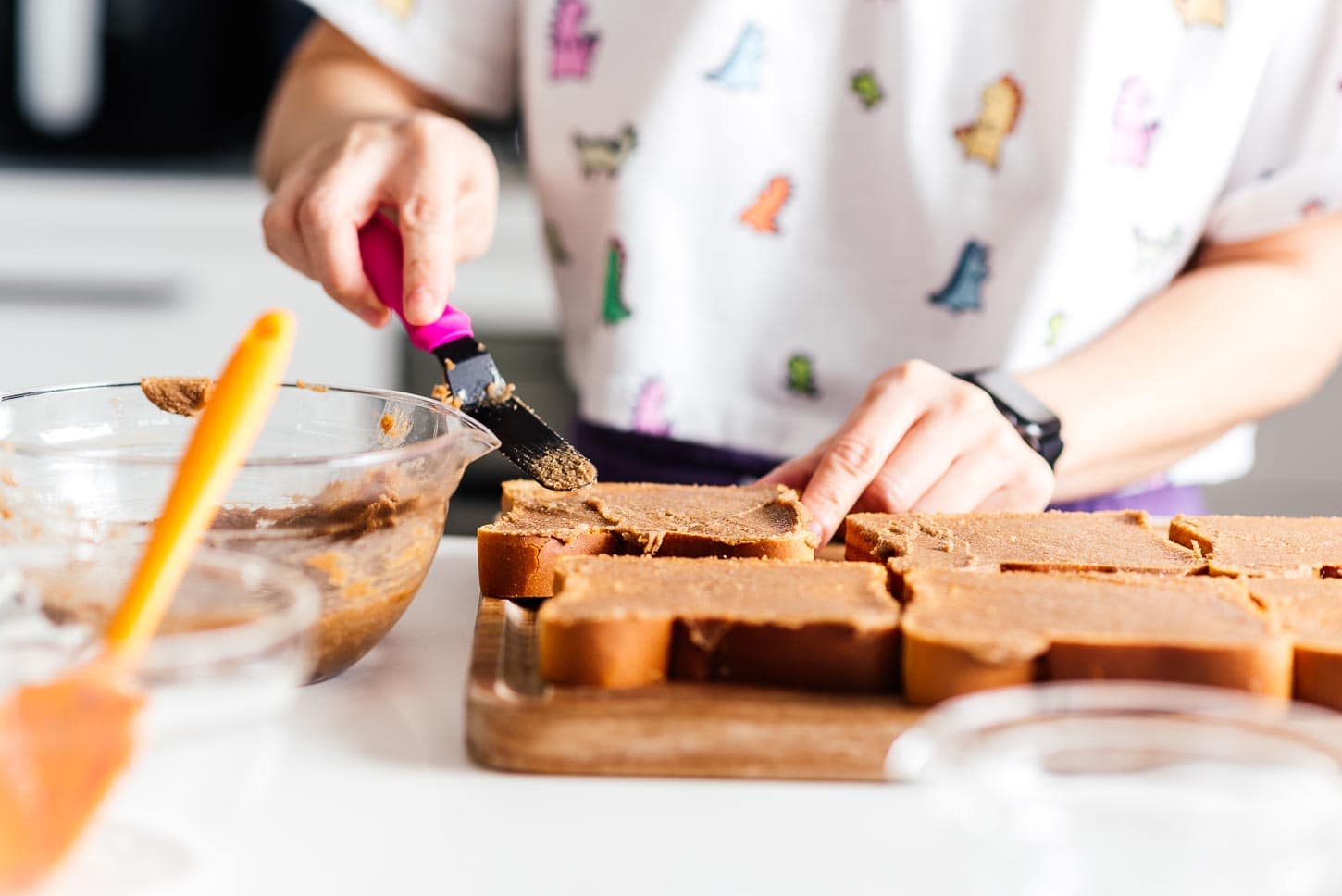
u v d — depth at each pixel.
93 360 1.72
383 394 0.69
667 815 0.55
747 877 0.52
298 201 0.81
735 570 0.65
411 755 0.58
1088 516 0.76
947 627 0.59
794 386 0.99
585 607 0.60
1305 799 0.50
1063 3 0.90
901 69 0.93
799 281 0.98
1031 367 0.95
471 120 1.11
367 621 0.62
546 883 0.52
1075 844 0.48
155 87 1.79
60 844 0.48
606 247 0.98
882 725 0.57
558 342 1.71
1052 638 0.58
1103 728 0.52
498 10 1.04
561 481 0.71
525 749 0.57
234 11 1.87
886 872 0.52
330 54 1.08
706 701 0.58
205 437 0.52
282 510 0.61
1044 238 0.93
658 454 0.99
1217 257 0.98
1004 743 0.52
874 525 0.73
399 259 0.78
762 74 0.94
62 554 0.56
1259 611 0.62
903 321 0.97
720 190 0.96
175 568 0.52
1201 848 0.48
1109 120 0.91
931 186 0.94
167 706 0.48
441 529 0.66
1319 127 0.93
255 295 1.71
